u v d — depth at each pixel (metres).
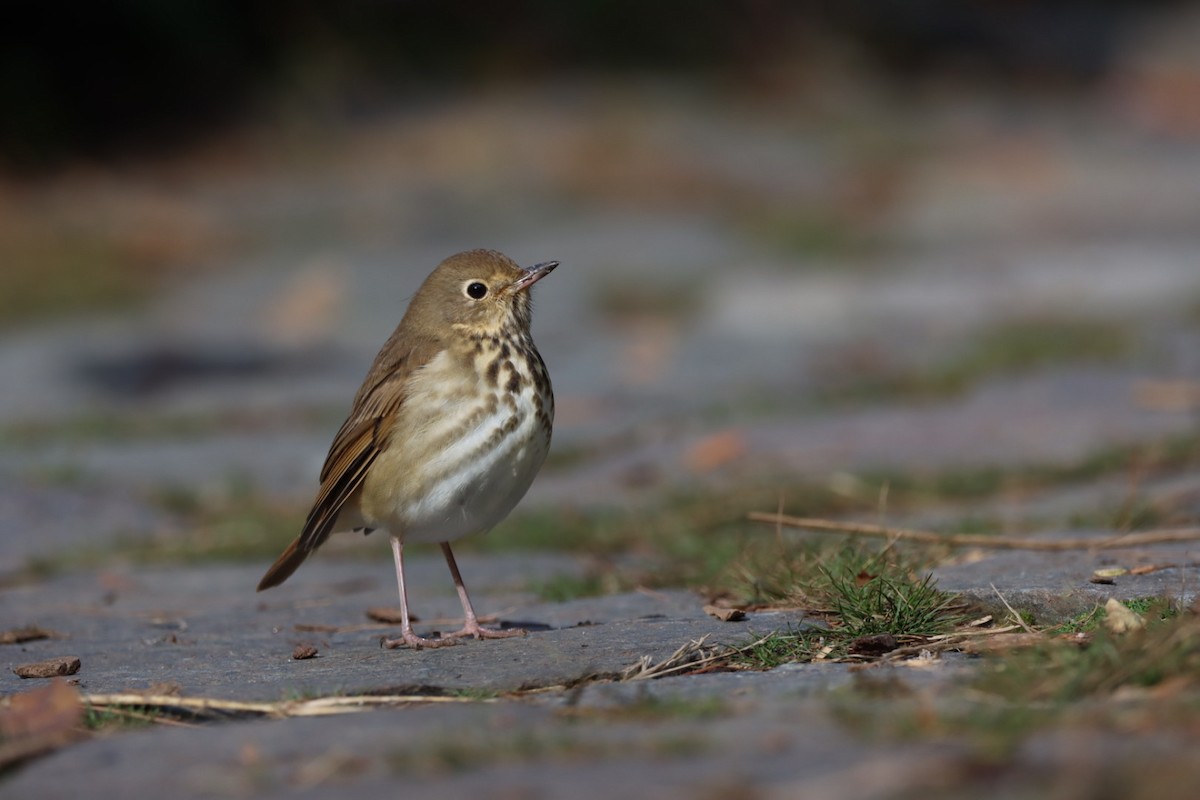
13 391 18.47
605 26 40.59
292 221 28.81
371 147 33.94
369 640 8.02
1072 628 6.59
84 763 4.97
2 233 26.92
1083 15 52.03
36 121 32.19
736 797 4.17
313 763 4.77
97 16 34.34
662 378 17.70
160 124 34.25
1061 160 33.72
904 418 14.60
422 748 4.83
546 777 4.46
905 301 21.86
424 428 7.87
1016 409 14.50
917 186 31.50
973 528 9.66
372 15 38.66
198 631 8.58
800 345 19.42
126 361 19.80
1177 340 17.17
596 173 31.81
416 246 26.84
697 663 6.46
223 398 17.56
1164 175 31.97
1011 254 24.73
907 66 43.47
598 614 8.30
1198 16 53.19
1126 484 11.06
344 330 21.64
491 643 7.20
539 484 13.34
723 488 12.30
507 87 38.12
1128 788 4.00
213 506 13.01
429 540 8.09
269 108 35.56
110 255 26.14
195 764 4.87
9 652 7.99
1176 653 5.25
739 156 33.91
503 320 8.01
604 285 23.72
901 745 4.55
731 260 25.81
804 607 7.70
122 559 11.28
